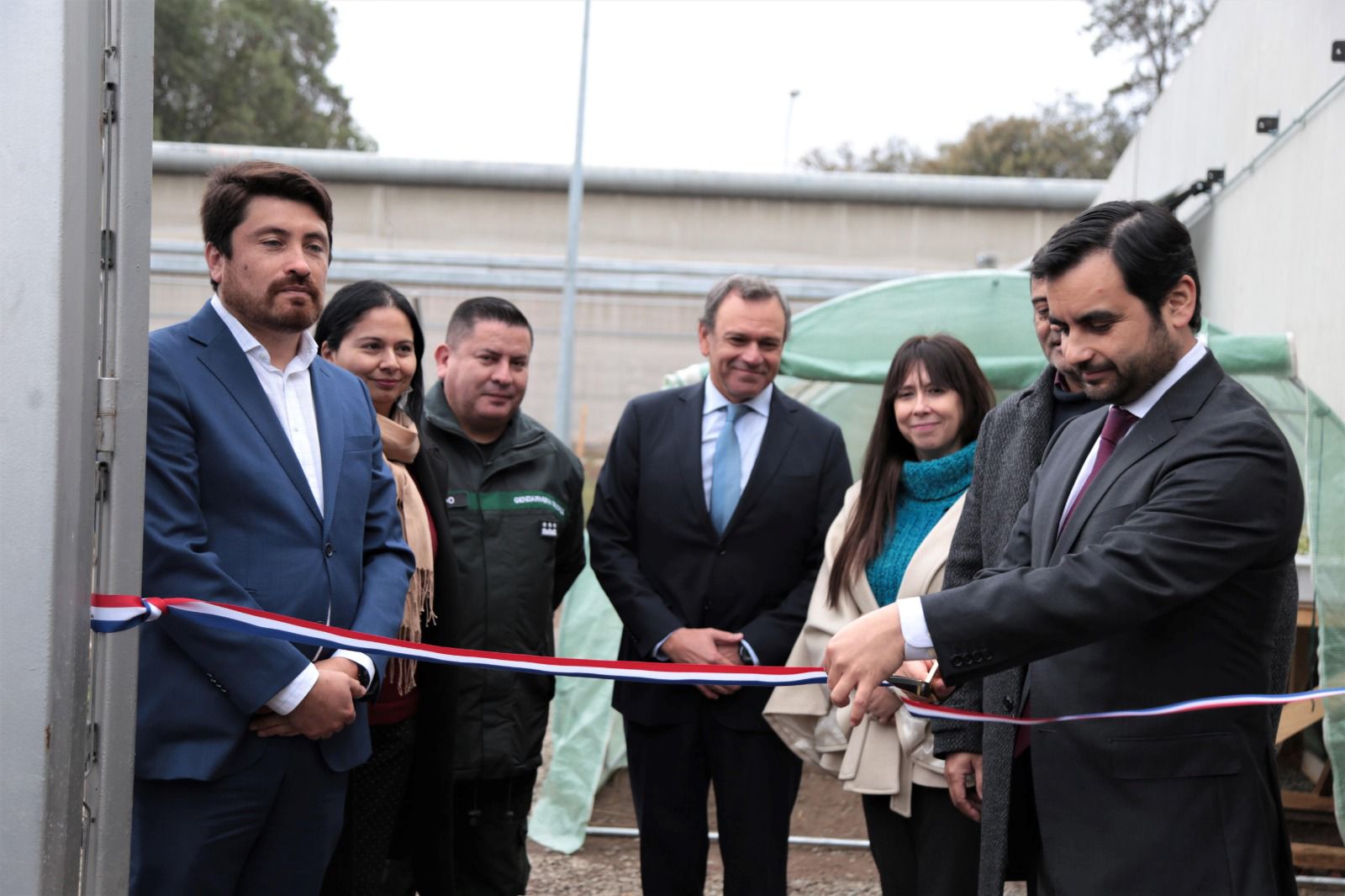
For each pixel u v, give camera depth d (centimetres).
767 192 1991
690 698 348
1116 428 219
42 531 186
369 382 313
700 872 356
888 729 305
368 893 301
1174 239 201
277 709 230
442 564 305
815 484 358
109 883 200
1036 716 217
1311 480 451
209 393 240
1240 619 203
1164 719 203
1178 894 198
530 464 365
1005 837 229
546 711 362
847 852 479
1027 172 3688
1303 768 543
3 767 187
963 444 327
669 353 1997
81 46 187
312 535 245
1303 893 435
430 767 302
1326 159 553
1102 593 194
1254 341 462
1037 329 287
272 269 243
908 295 534
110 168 197
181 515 229
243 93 3503
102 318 198
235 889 242
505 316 357
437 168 1994
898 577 319
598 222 2016
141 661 229
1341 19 541
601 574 364
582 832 485
